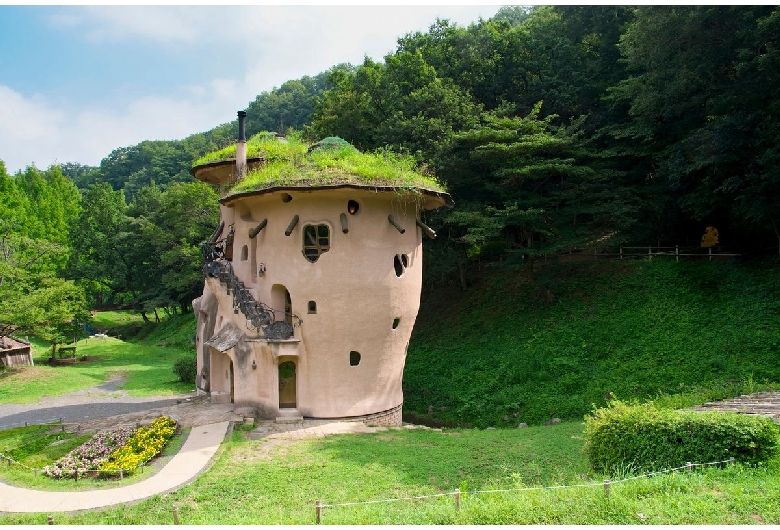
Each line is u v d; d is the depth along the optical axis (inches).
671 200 1242.6
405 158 982.4
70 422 856.9
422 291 1503.4
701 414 456.8
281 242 789.2
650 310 1064.2
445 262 1296.8
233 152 941.8
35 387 1182.9
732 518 329.4
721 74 1067.9
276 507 476.4
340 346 781.3
